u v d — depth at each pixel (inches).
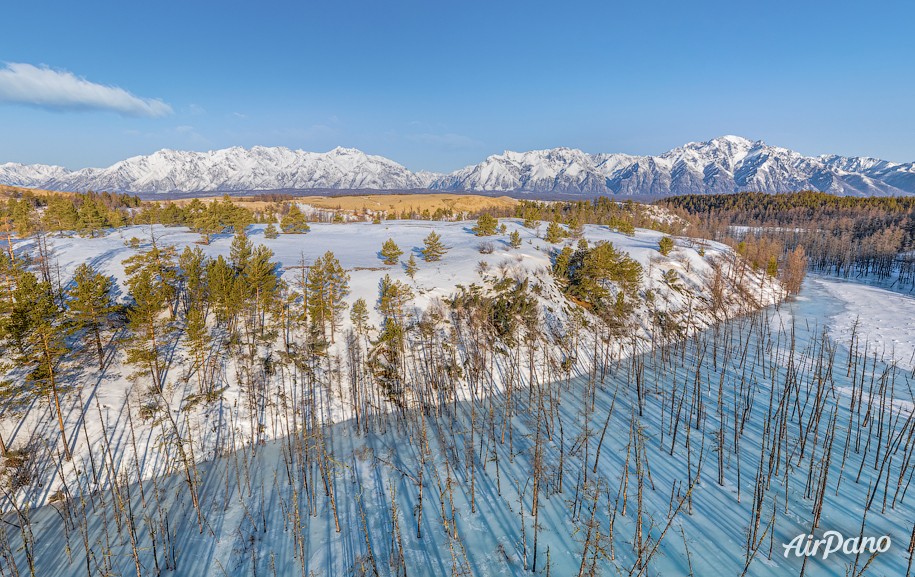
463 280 3102.9
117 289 2516.0
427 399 2148.1
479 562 1257.4
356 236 4958.2
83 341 2036.2
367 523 1407.5
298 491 1545.3
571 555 1280.8
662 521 1400.1
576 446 1823.3
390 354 2374.5
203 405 1899.6
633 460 1733.5
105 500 1472.7
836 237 6958.7
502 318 2723.9
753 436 1883.6
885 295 4547.2
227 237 4352.9
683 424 1998.0
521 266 3432.6
